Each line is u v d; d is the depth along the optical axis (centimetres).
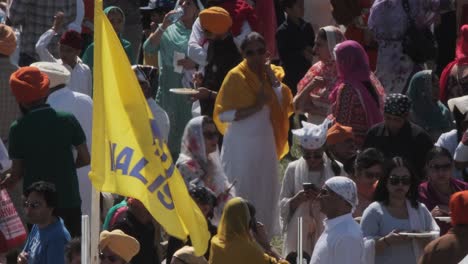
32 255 2405
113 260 2244
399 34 3303
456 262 2252
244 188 2888
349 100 2906
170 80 3444
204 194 2464
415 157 2717
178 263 2289
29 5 3484
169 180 2042
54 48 3375
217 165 2705
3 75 3027
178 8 3488
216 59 3181
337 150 2717
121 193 2036
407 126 2731
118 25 3547
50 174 2620
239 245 2281
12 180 2634
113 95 2033
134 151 2034
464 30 3184
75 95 2838
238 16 3241
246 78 2894
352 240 2345
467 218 2250
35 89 2619
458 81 3184
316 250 2372
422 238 2391
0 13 3775
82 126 2838
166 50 3456
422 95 3072
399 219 2417
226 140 2906
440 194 2573
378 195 2434
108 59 2025
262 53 2894
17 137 2622
